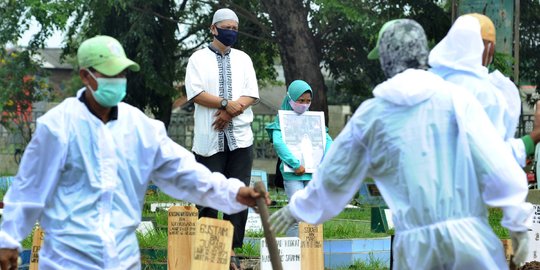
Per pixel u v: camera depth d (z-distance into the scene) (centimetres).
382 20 2270
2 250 597
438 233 547
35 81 3128
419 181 550
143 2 2592
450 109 554
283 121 1101
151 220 1374
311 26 2595
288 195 1099
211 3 2702
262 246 866
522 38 2617
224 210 640
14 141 3456
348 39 2628
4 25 2627
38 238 846
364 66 2714
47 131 592
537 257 976
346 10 2230
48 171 596
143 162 615
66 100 607
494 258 552
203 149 996
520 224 545
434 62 629
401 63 573
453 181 550
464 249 544
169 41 2706
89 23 2656
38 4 2483
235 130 998
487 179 544
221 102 983
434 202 548
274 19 2359
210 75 993
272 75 2991
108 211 599
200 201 638
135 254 612
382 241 1227
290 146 1096
